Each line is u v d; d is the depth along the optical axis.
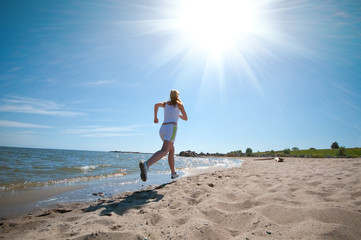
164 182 4.57
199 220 1.67
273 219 1.65
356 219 1.51
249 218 1.66
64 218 1.99
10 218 2.10
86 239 1.39
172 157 4.31
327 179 3.69
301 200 2.21
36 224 1.87
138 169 8.41
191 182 4.08
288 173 5.06
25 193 3.39
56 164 9.55
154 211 2.05
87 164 10.59
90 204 2.70
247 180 4.00
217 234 1.44
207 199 2.42
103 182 4.68
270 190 2.83
